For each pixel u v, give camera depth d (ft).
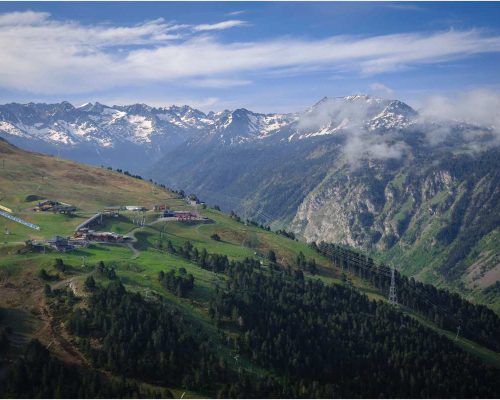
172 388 566.36
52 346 578.25
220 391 565.12
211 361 610.24
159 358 586.04
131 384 545.03
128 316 617.62
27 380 511.40
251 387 598.75
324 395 616.80
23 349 555.28
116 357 570.87
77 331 597.52
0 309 620.08
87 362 566.77
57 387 504.43
